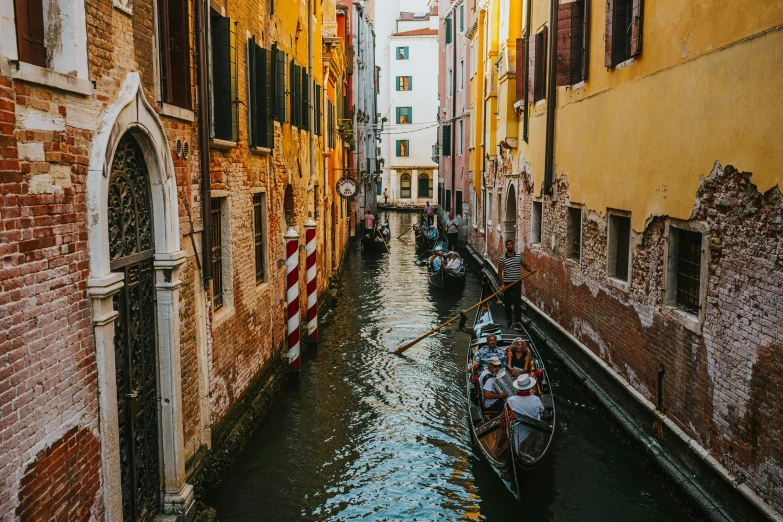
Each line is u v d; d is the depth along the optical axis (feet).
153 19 18.30
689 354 23.07
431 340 45.03
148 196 18.30
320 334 46.55
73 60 13.53
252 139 29.17
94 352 14.52
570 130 38.04
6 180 11.26
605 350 32.04
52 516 12.78
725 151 20.63
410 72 175.01
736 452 19.84
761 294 18.65
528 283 49.32
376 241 94.48
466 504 23.61
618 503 23.30
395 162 177.88
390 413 31.91
